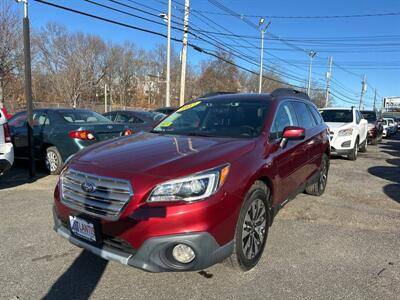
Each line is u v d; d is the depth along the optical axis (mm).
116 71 66188
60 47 49719
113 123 7777
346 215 5105
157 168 2820
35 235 4117
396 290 3084
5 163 5723
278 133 4059
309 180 5199
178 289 3027
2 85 30484
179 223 2629
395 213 5250
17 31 30078
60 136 7148
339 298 2941
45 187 6402
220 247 2797
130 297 2910
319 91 70812
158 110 15141
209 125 4180
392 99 79062
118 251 2758
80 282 3125
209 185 2762
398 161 10844
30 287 3031
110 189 2795
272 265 3486
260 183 3449
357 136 11055
